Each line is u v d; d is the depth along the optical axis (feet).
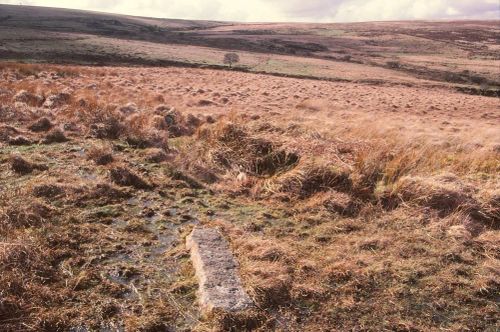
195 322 12.28
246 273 14.19
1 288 12.23
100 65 155.84
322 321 12.77
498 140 48.06
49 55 166.50
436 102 115.55
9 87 50.39
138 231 17.04
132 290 13.43
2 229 15.37
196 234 16.01
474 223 19.52
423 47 401.70
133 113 37.40
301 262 15.37
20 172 21.31
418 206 20.43
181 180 22.56
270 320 12.47
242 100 80.07
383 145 28.09
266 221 18.92
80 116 33.12
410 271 15.39
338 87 132.57
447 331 12.66
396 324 12.80
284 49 332.39
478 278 15.25
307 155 24.91
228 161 25.63
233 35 447.83
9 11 468.75
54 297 12.58
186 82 102.42
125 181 21.29
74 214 17.69
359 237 17.72
